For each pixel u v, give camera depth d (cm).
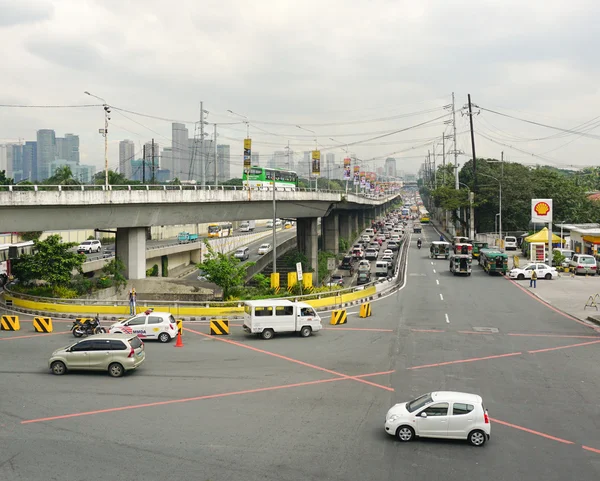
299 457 1723
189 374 2645
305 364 2827
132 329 3356
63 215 4728
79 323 3488
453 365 2812
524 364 2839
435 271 6775
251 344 3288
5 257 6109
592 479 1597
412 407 1908
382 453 1759
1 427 1959
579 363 2867
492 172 11025
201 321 4044
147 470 1631
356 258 10012
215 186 6400
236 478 1583
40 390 2380
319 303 4528
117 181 9688
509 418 2084
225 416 2077
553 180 11081
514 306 4531
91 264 6131
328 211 8956
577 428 1991
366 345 3250
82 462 1681
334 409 2162
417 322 3919
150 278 5700
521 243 9150
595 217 10994
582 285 5625
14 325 3703
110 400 2255
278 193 6969
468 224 10694
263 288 5147
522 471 1642
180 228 12119
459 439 1867
